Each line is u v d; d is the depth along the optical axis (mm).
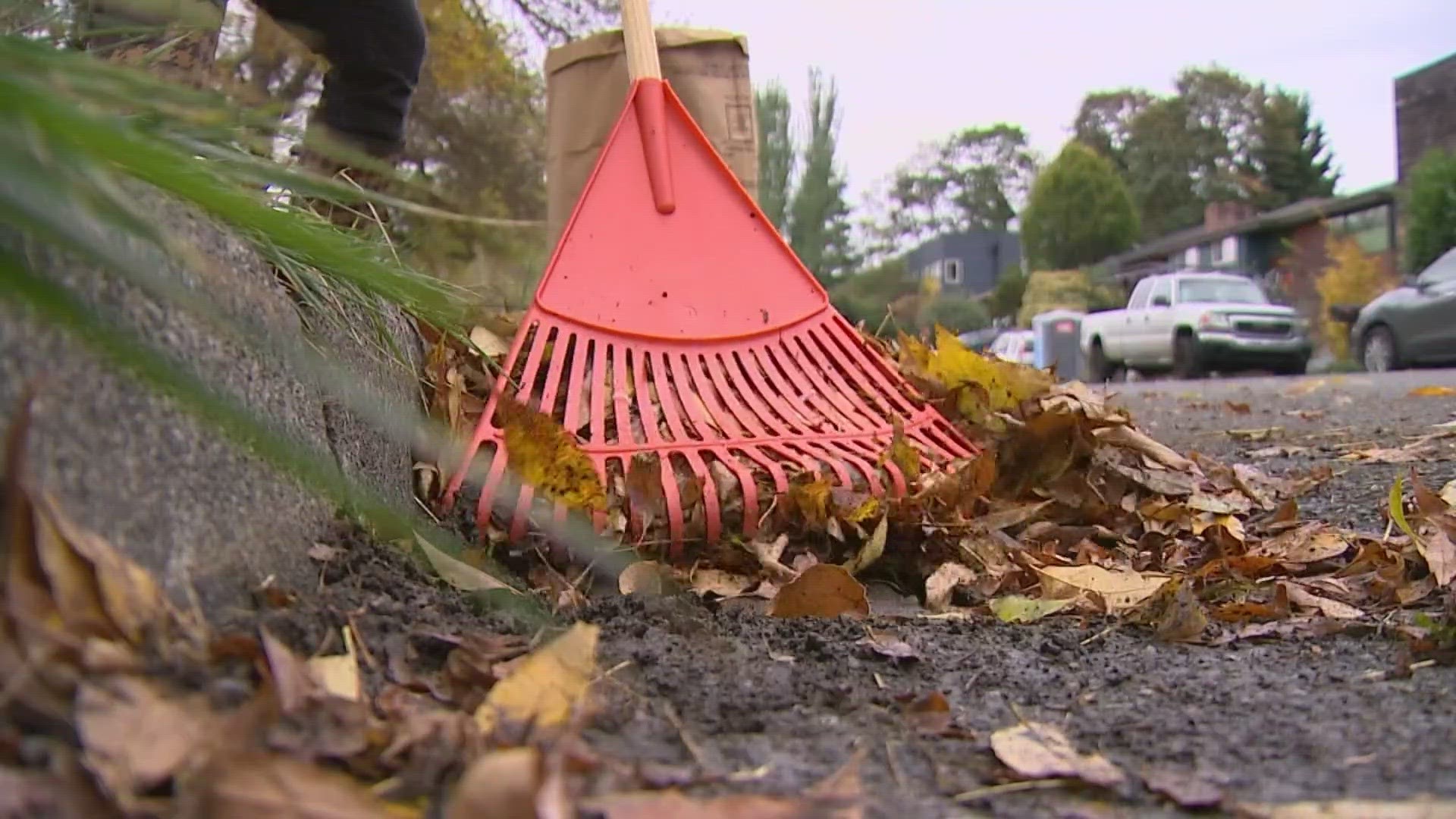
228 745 759
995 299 41969
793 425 2160
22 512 771
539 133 7301
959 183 54156
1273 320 14539
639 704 1060
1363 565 1788
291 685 852
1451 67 29031
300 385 1312
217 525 1060
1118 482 2248
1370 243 28750
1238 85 48625
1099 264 42656
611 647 1237
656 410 2152
